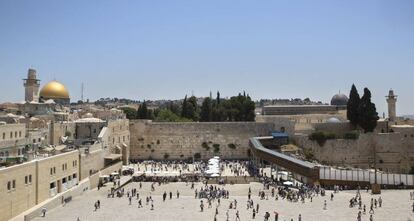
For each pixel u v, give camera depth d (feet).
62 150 317.01
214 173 367.25
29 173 240.32
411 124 524.52
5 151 299.58
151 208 253.03
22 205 231.50
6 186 214.69
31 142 342.03
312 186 306.14
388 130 501.15
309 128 494.18
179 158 495.00
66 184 296.10
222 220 220.64
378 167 455.63
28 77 540.93
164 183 349.00
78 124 426.92
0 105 567.18
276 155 344.08
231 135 494.59
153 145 497.05
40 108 490.08
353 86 490.49
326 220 216.95
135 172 407.44
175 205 262.47
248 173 393.91
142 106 636.48
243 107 584.81
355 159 456.45
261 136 490.49
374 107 482.69
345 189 309.83
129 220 221.46
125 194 301.43
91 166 349.20
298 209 245.04
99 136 389.80
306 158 431.02
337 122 495.82
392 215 225.15
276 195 284.61
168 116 616.80
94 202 272.72
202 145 495.00
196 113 649.61
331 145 458.50
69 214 236.63
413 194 282.97
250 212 240.32
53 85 559.38
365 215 226.38
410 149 458.50
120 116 553.64
